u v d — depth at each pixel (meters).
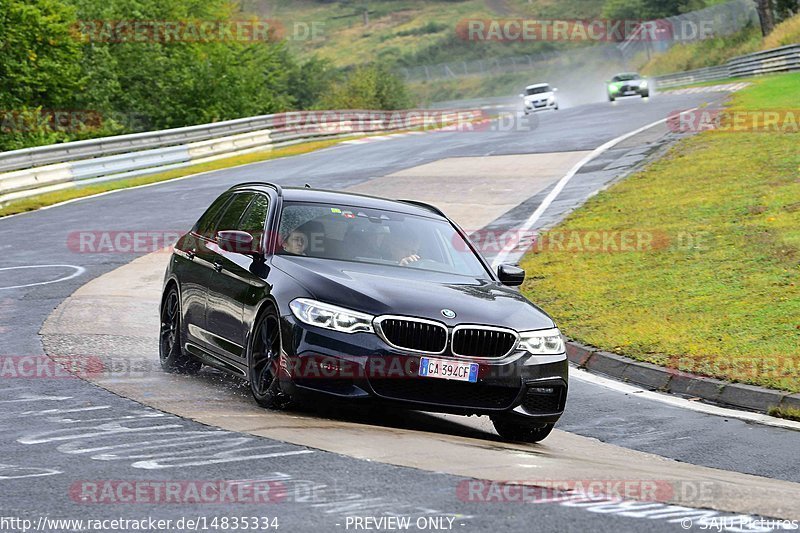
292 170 109.06
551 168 92.00
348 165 109.69
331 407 26.56
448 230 30.55
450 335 24.52
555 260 56.12
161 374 31.42
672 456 26.88
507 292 27.75
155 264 58.69
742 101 124.06
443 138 136.62
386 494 17.20
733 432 29.75
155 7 194.12
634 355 38.53
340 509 16.20
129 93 186.50
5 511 16.08
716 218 60.47
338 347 24.09
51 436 21.72
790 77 159.25
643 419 31.28
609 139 108.62
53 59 163.88
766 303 43.19
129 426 22.80
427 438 23.36
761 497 18.94
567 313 45.69
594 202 71.69
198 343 30.50
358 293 24.80
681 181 74.12
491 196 79.75
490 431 27.97
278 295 25.45
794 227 55.41
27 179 95.62
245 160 126.19
